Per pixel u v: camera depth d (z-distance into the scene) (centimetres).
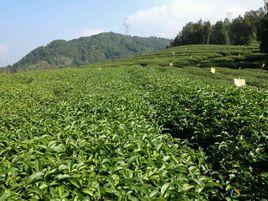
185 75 3509
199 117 1248
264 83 2892
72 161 664
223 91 1609
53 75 3594
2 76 3831
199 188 647
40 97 1955
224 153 973
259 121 1121
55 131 911
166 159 717
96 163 675
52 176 617
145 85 2580
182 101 1565
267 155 909
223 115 1223
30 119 1088
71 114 1171
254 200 759
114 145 780
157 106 1585
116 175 619
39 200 559
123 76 3453
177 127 1271
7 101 1686
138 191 575
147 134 902
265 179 782
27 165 646
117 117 1132
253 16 9669
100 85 2452
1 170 633
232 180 835
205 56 6050
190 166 732
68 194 566
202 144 1148
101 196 571
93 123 1030
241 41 9706
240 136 1017
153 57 7381
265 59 4919
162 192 587
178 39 12350
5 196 551
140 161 691
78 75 3506
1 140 827
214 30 10600
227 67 4731
